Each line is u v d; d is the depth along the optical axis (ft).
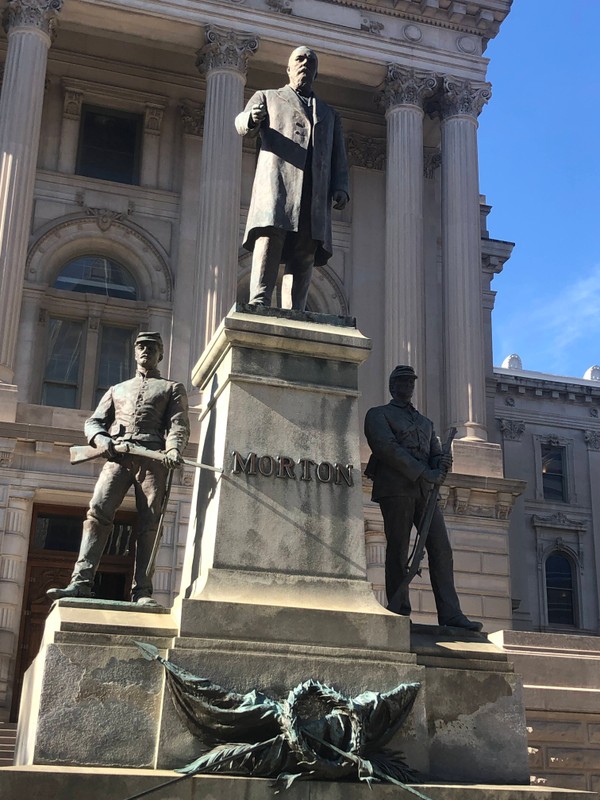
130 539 95.61
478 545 101.60
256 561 28.25
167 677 25.59
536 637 49.55
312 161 33.50
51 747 24.80
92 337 109.19
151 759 25.17
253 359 30.25
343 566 28.84
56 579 95.40
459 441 104.73
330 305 118.11
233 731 25.32
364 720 26.02
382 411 33.47
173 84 119.96
